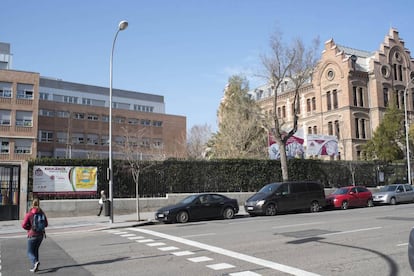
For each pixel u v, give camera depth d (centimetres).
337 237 1154
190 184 2558
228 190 2697
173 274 758
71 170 2214
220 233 1341
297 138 3612
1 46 6169
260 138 3934
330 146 3794
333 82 4931
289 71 2967
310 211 2294
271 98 5938
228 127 3966
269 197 2120
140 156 4950
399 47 5234
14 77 4881
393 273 716
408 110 5125
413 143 3953
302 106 5366
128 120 7019
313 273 731
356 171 3466
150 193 2425
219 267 806
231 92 4203
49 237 1440
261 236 1225
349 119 4669
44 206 2102
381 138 3950
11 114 4812
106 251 1056
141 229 1614
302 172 3131
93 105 7031
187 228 1565
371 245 1008
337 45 5259
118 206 2281
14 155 4775
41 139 5947
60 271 823
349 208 2573
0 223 1922
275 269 772
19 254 1069
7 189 2047
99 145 6556
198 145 4819
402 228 1320
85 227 1755
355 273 723
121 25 1886
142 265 852
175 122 7638
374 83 4875
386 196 2744
